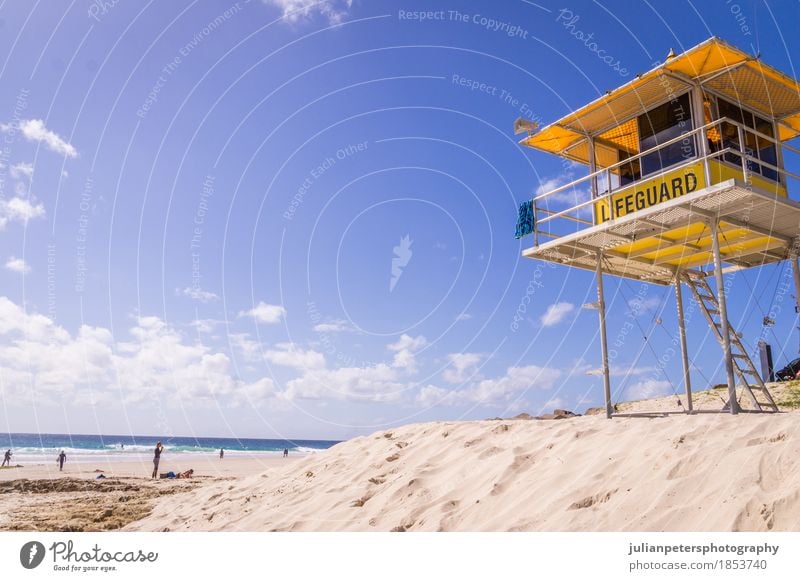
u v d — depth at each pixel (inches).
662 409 617.9
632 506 217.0
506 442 345.7
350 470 394.3
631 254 474.6
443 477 320.2
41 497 572.4
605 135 468.8
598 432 305.9
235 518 345.4
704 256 479.8
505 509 253.6
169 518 386.9
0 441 4160.9
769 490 193.9
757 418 256.7
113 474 1062.4
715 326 462.6
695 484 215.0
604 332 410.9
